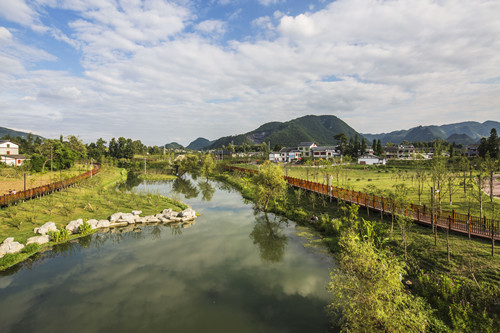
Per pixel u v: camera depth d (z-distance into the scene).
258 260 20.50
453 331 10.80
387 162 81.88
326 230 25.02
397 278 10.52
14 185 44.19
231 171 80.94
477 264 14.42
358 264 11.00
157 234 26.53
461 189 33.00
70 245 23.19
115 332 12.64
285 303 14.90
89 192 41.50
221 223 30.23
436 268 15.30
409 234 19.62
